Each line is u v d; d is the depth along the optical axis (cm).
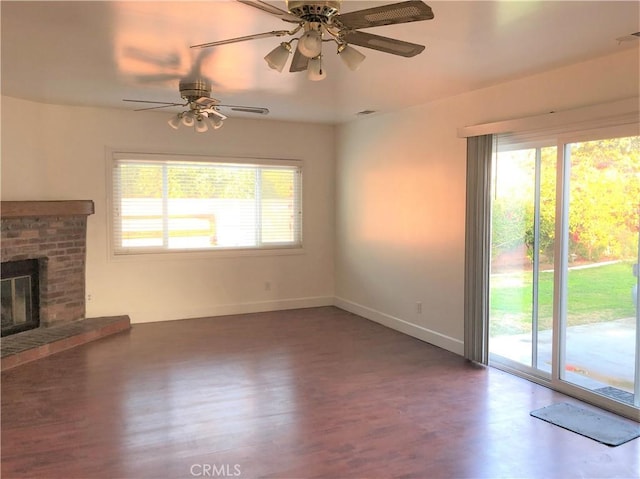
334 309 680
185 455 288
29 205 494
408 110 540
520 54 342
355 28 219
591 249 366
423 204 523
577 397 374
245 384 400
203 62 368
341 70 385
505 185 434
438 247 504
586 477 268
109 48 335
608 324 356
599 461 284
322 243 695
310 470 272
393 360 463
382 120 587
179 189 614
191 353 480
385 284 591
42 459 282
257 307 662
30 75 409
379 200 597
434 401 367
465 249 461
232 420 334
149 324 592
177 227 615
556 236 387
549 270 400
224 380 409
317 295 696
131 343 512
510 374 426
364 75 400
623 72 335
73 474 267
